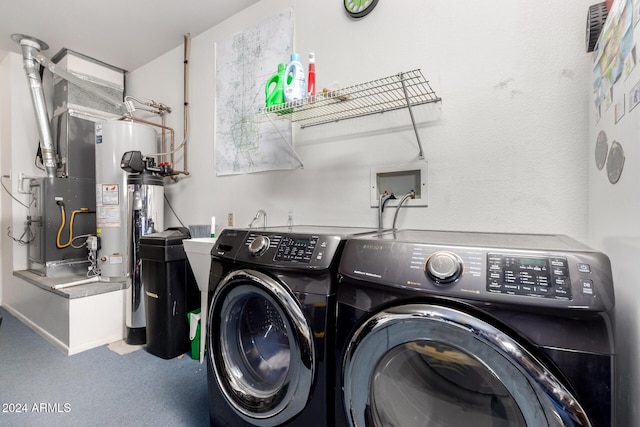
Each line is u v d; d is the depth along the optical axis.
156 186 2.26
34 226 2.62
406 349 0.77
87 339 2.05
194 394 1.51
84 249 2.66
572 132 1.12
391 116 1.52
